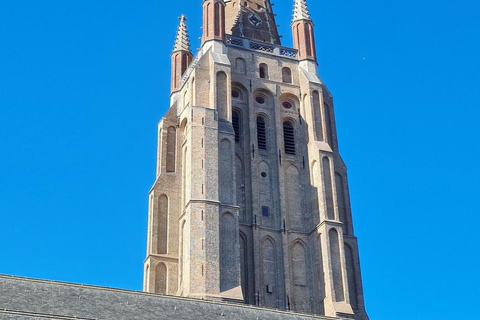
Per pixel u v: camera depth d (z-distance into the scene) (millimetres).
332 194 72438
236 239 66688
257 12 87625
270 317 55312
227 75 75312
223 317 53000
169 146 76875
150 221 72500
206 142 70000
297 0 86000
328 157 74250
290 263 69938
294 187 74312
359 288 71562
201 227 65250
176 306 52875
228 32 84875
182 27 88312
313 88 78562
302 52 82438
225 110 73688
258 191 72750
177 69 84375
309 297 68938
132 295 52719
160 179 74250
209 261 63875
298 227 72062
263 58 80625
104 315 48438
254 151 74562
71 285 51594
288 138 77250
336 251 69438
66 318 45688
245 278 68250
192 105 72688
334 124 80125
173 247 71500
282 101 79062
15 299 47625
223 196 68438
